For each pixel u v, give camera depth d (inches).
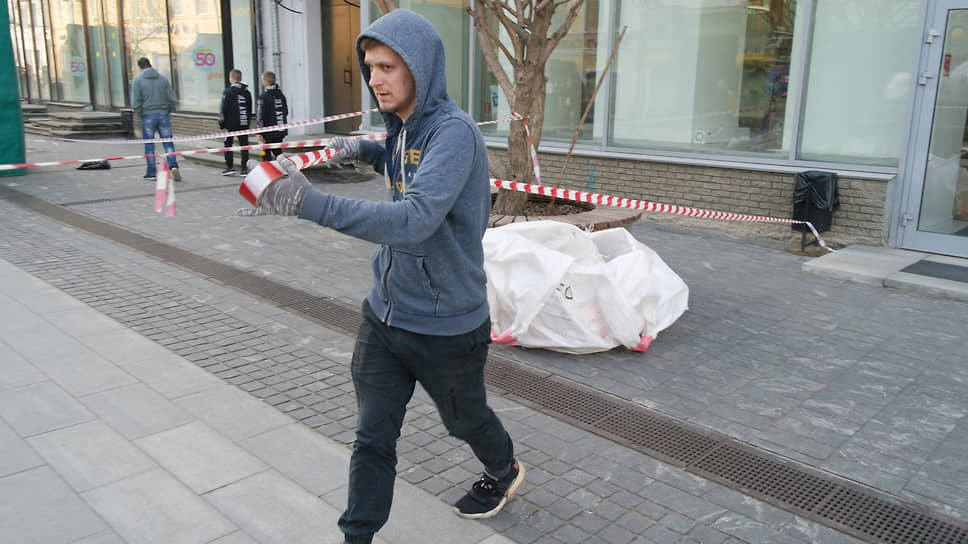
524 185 220.4
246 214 76.8
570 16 239.9
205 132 636.7
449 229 91.5
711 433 151.3
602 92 382.9
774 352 195.0
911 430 153.8
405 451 141.4
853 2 302.7
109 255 277.1
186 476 130.0
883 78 301.1
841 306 234.5
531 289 185.2
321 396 164.4
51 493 123.3
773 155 334.3
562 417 157.1
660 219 362.0
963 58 278.5
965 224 286.8
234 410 156.3
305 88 575.2
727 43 340.2
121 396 161.0
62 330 199.5
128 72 727.7
